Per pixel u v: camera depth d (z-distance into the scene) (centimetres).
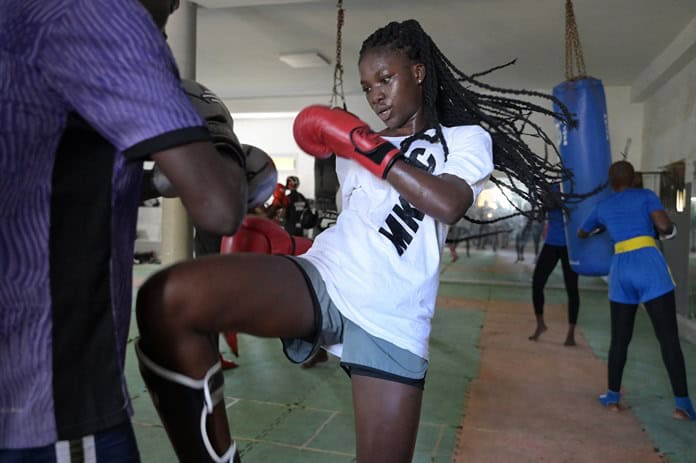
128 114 76
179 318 104
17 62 74
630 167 361
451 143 147
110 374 84
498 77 836
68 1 75
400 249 139
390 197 143
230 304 111
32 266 78
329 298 132
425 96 152
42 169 77
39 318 78
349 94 1002
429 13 590
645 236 340
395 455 135
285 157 1178
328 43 701
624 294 342
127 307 89
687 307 590
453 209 128
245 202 98
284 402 344
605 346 493
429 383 388
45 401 78
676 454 282
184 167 79
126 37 76
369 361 134
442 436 300
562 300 723
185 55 520
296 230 606
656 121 792
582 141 421
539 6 564
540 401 356
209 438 105
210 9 587
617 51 700
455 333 537
